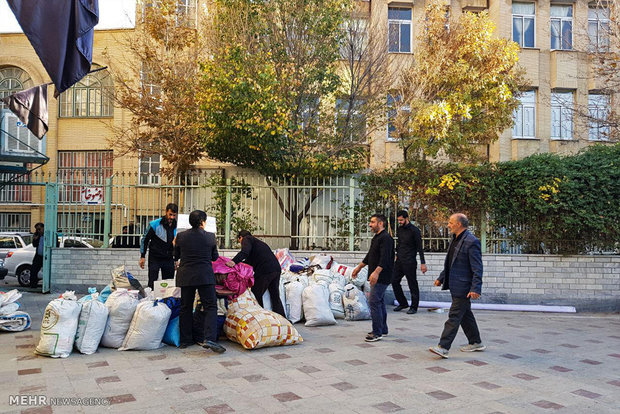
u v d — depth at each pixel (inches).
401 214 373.1
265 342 250.5
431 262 410.9
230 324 261.4
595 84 705.6
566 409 172.2
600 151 426.6
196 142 496.4
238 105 388.2
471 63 498.6
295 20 454.0
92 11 291.0
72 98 815.7
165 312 249.6
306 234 428.1
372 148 632.4
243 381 197.8
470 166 413.1
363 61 470.0
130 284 281.3
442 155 591.5
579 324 343.0
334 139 459.5
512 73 526.6
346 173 435.8
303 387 191.2
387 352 248.4
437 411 168.2
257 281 293.4
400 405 173.3
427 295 410.9
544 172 392.5
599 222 392.2
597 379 208.8
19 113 399.5
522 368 223.6
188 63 523.2
